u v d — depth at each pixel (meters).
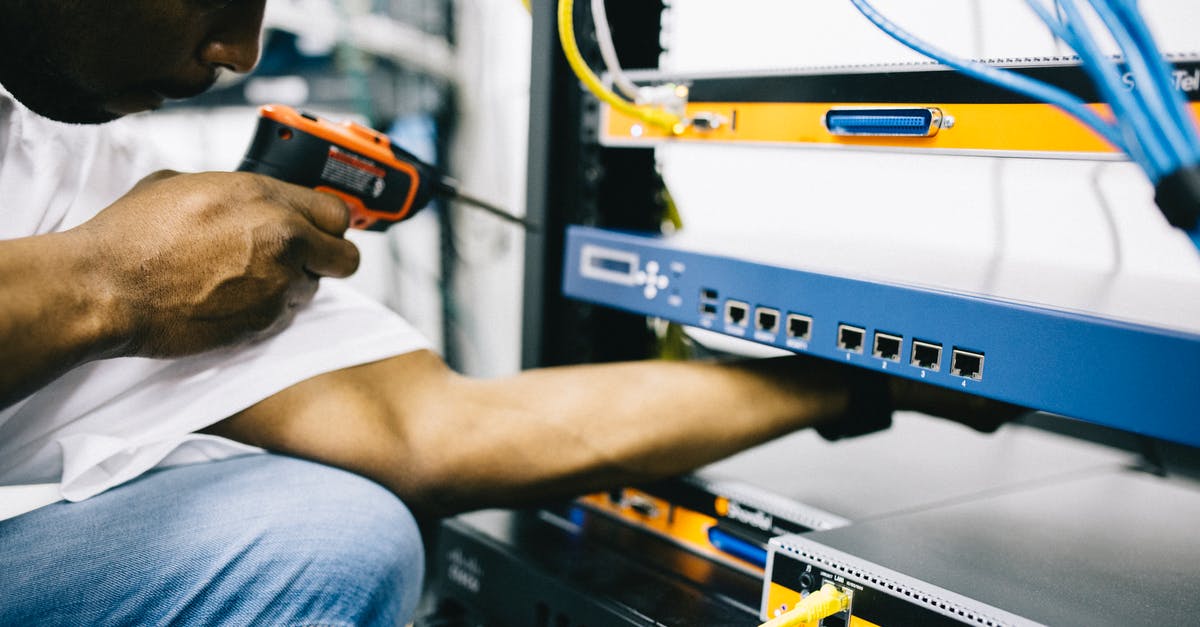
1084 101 0.50
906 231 0.75
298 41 1.69
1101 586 0.49
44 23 0.48
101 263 0.44
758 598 0.63
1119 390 0.44
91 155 0.61
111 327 0.44
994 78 0.47
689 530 0.72
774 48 0.64
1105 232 0.68
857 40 0.59
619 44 0.78
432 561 1.11
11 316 0.40
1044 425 0.90
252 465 0.56
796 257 0.61
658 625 0.58
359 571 0.49
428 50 1.61
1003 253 0.69
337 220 0.55
